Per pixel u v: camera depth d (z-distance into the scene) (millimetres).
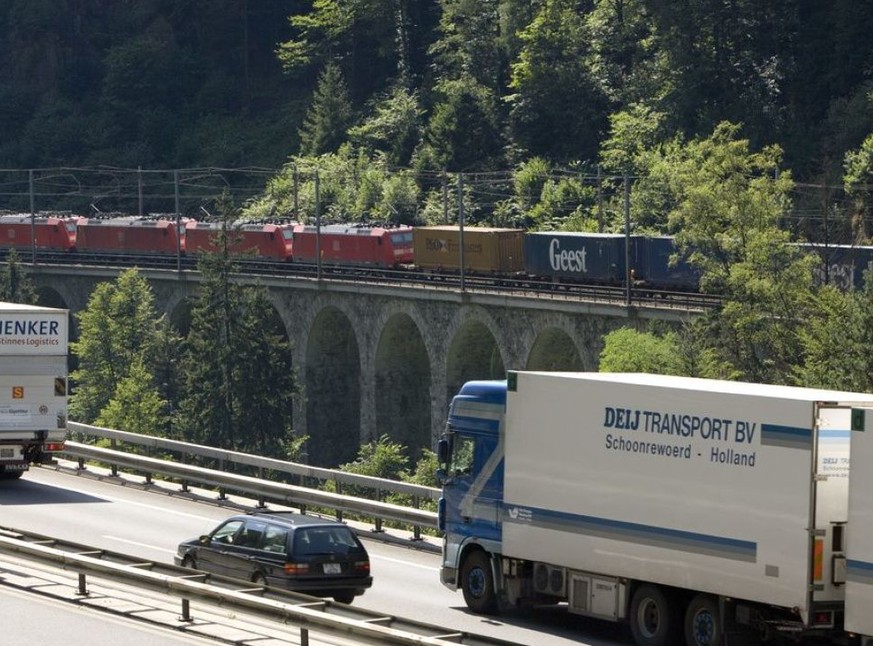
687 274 139000
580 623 47594
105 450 76125
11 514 65188
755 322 115562
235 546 48656
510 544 47000
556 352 146250
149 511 67312
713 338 117188
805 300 113062
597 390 44281
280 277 182625
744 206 119812
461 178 155625
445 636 38781
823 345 102500
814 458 38562
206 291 173750
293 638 43031
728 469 40531
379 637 38094
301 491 65562
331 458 184000
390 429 170500
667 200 185500
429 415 172000
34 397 70438
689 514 41500
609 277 147500
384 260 179250
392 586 53219
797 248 117000
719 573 40688
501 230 164000
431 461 134625
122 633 42719
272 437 169500
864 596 37594
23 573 51688
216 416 169125
